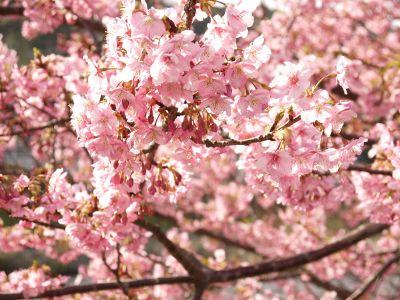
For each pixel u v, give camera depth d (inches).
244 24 83.2
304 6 295.9
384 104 259.9
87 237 130.8
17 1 235.5
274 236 332.5
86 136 86.5
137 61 79.1
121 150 86.7
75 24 226.5
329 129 90.1
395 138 188.1
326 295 276.2
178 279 180.4
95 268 258.4
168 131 87.3
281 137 90.9
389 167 144.5
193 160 112.4
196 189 363.3
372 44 315.3
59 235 205.8
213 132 93.7
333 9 307.0
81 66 189.8
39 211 131.3
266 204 370.6
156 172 115.3
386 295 307.3
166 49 76.9
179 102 85.1
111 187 113.9
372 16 311.4
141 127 86.5
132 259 239.6
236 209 354.9
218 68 80.7
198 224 346.6
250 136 114.3
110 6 238.5
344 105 88.7
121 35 81.8
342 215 367.2
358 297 207.3
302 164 93.3
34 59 179.0
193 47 77.5
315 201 137.1
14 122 191.9
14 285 173.9
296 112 90.6
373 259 304.0
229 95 82.8
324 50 304.7
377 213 148.9
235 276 185.0
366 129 246.2
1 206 126.6
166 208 343.3
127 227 131.8
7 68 180.9
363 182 146.6
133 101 82.7
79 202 134.4
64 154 271.4
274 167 91.7
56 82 180.2
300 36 297.4
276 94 87.5
